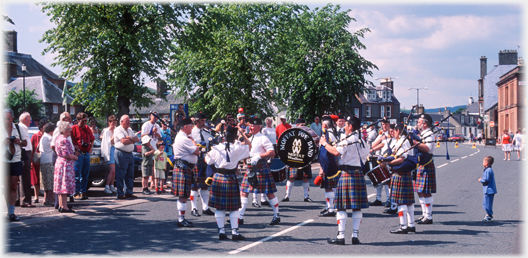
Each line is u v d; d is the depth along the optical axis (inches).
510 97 2101.4
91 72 696.4
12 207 286.7
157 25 697.0
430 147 285.4
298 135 347.3
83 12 660.7
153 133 421.4
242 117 388.8
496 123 2491.4
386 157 266.1
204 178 320.5
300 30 1002.1
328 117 271.6
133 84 698.8
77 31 691.4
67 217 304.7
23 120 339.3
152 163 436.5
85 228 270.2
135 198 390.9
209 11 780.6
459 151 1392.7
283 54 983.6
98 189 456.1
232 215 242.2
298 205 362.6
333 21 1043.9
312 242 237.0
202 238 245.9
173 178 278.4
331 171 270.1
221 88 952.3
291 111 1072.8
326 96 1028.5
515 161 907.4
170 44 735.1
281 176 359.9
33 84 2449.6
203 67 1043.3
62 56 735.7
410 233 258.8
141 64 697.0
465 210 334.3
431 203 287.7
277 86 1050.7
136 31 714.8
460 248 222.8
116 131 384.5
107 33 657.0
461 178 552.7
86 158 382.3
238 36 941.2
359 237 248.8
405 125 259.3
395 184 259.9
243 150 246.8
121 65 688.4
